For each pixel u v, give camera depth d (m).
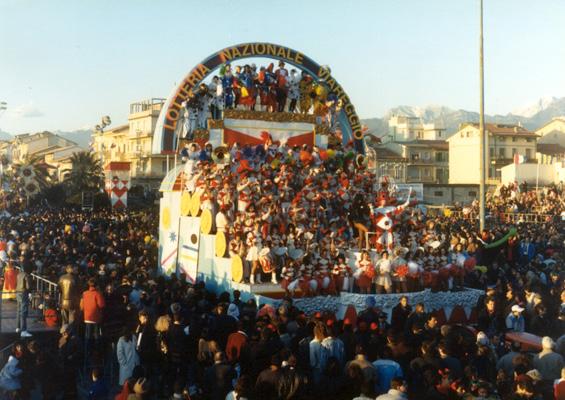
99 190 84.38
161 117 32.34
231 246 24.62
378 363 13.59
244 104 32.44
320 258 23.89
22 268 23.23
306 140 33.12
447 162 108.44
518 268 30.05
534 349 17.77
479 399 12.00
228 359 14.73
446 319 25.03
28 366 15.56
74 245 32.06
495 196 67.00
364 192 29.20
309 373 14.20
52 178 106.88
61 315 20.64
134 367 14.77
